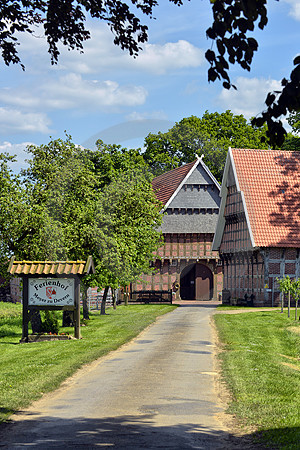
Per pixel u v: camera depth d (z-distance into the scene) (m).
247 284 50.12
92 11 10.64
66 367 16.77
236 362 17.58
